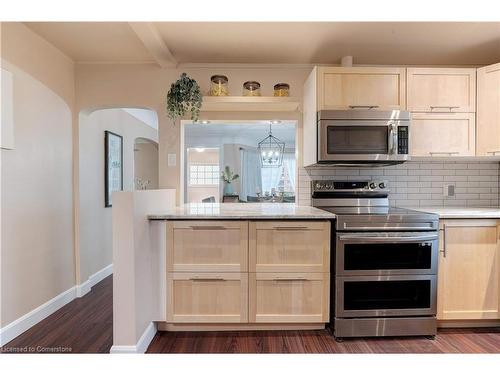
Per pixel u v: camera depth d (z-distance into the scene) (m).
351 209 2.77
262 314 2.34
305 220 2.33
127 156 4.59
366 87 2.64
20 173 2.42
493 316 2.43
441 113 2.67
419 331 2.33
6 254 2.28
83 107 3.11
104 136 3.81
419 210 2.67
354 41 2.65
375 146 2.57
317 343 2.25
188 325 2.40
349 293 2.30
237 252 2.33
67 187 3.06
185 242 2.33
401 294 2.34
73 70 3.08
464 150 2.67
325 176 3.10
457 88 2.67
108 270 3.93
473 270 2.42
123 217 2.00
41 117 2.67
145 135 5.38
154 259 2.32
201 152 8.38
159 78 3.09
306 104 2.97
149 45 2.59
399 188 3.08
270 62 3.08
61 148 2.96
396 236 2.29
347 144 2.56
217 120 3.12
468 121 2.67
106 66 3.09
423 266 2.33
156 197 2.46
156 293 2.33
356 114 2.56
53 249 2.83
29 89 2.52
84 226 3.29
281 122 3.23
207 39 2.61
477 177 3.08
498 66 2.57
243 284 2.33
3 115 2.22
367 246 2.31
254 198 6.98
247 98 2.79
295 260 2.34
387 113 2.56
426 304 2.34
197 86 2.74
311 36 2.56
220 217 2.30
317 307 2.35
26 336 2.38
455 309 2.42
